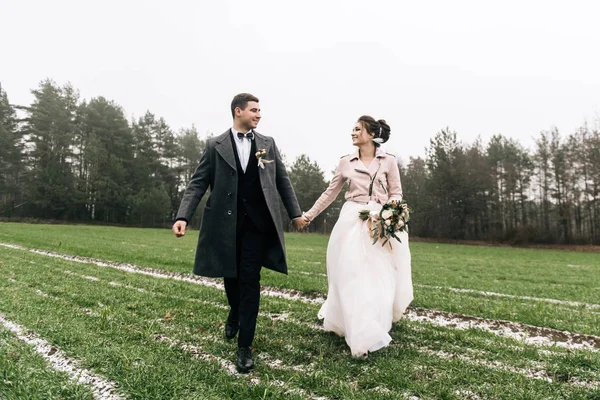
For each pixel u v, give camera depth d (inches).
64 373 100.4
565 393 98.0
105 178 2242.9
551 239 1706.4
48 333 134.3
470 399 94.8
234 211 123.8
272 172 132.4
